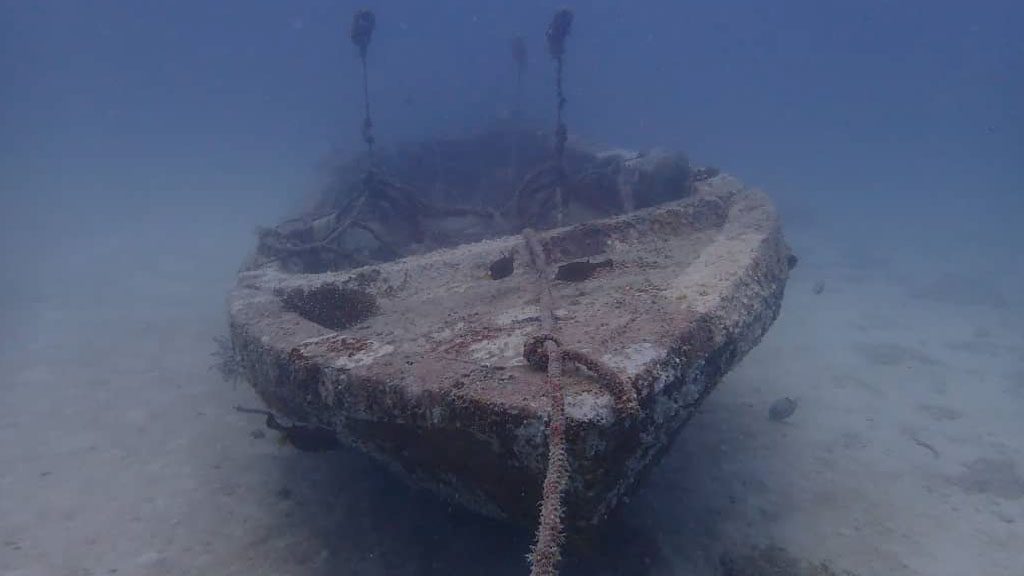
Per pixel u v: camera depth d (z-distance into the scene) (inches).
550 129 388.8
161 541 154.7
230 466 188.2
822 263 507.2
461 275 186.9
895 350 297.0
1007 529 161.8
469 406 98.4
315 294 167.0
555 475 79.7
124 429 211.5
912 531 161.2
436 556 147.9
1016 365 278.2
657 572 144.4
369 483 176.2
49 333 312.3
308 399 125.8
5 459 191.9
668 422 109.2
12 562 146.4
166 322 329.4
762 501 173.2
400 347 124.7
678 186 259.8
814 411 230.4
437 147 390.0
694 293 136.5
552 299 149.3
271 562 147.6
